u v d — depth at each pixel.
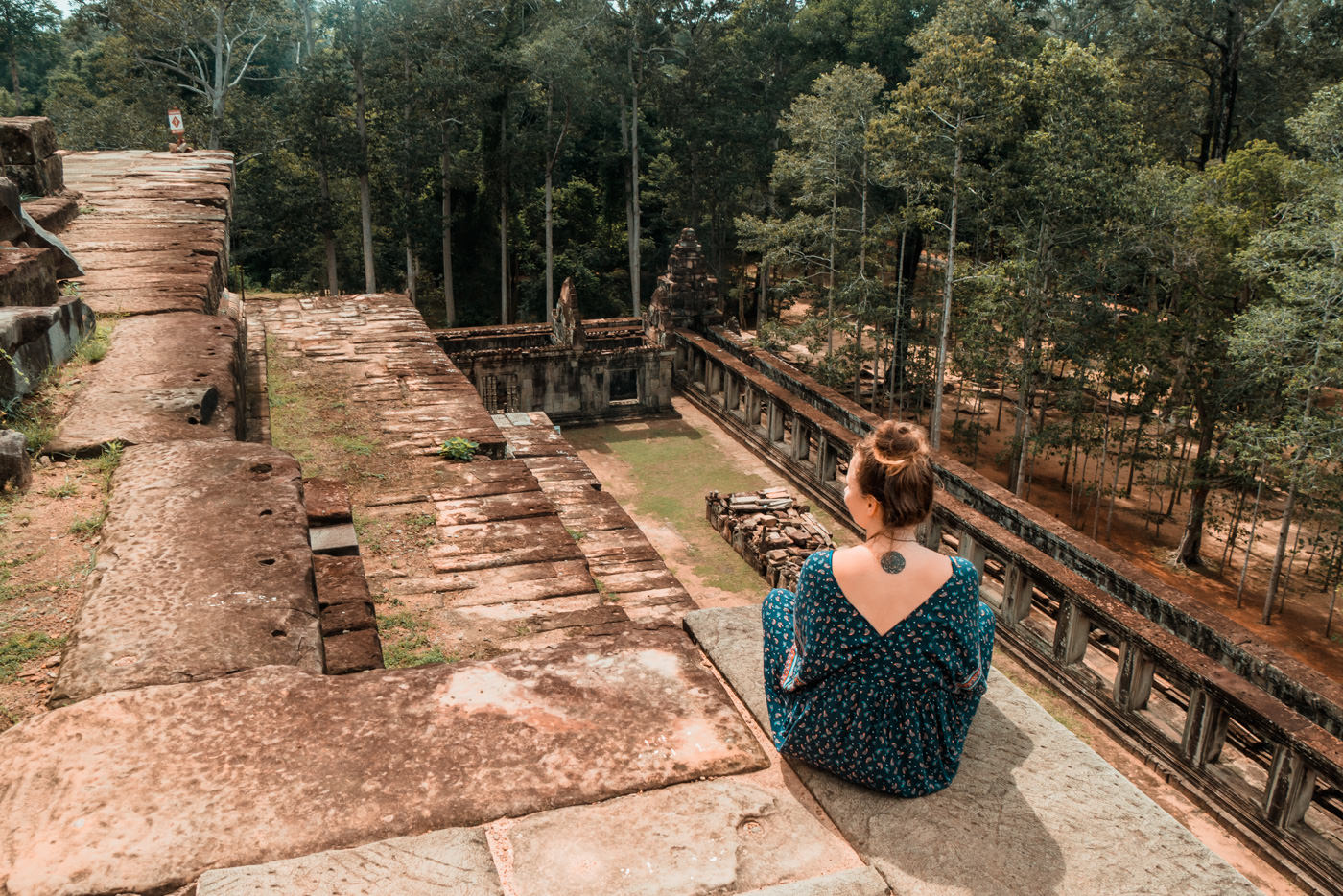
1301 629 24.14
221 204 15.43
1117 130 27.08
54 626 3.59
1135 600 13.39
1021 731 3.09
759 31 55.19
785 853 2.51
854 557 2.63
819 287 39.16
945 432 38.25
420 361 14.27
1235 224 25.30
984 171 29.97
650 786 2.71
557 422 25.52
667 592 11.52
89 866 2.25
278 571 3.86
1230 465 26.52
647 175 59.31
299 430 11.39
